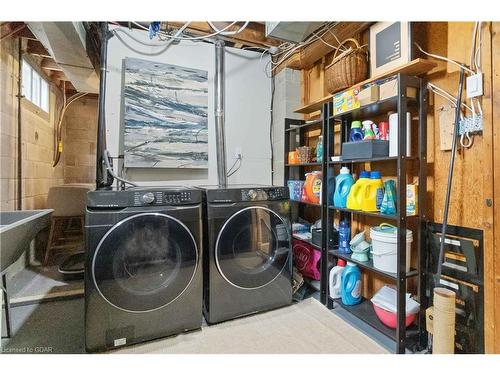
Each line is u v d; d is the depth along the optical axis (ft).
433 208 5.44
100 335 5.12
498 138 4.32
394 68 5.46
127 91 7.83
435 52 5.43
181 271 5.74
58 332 5.83
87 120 16.31
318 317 6.51
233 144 9.55
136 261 5.37
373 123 6.38
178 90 8.47
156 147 8.17
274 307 6.84
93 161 16.40
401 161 5.17
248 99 9.74
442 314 4.50
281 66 9.71
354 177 7.49
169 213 5.61
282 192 7.04
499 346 4.31
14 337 5.65
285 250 6.98
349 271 6.68
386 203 5.68
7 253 5.13
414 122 5.82
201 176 9.01
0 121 8.00
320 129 8.68
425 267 5.44
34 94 11.36
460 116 4.96
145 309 5.43
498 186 4.33
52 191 10.07
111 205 5.19
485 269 4.49
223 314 6.23
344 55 6.60
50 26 6.77
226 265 6.24
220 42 8.77
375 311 5.97
